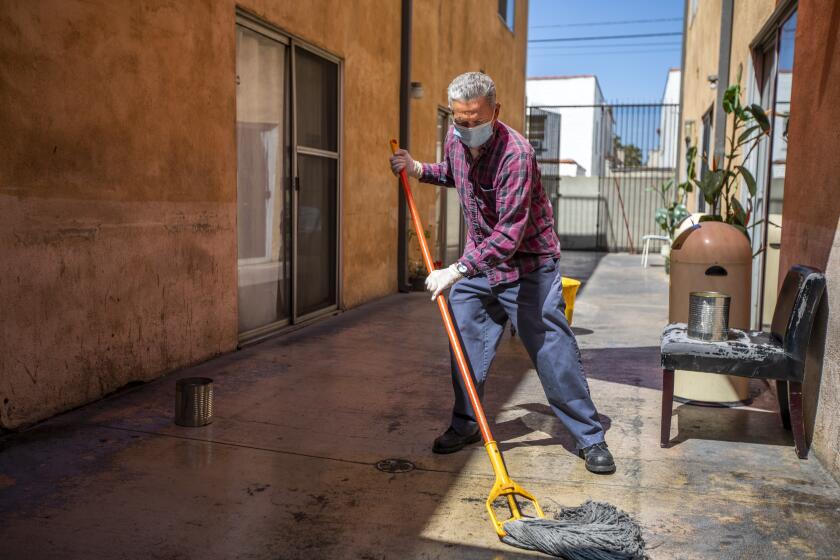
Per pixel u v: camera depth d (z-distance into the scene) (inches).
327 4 254.2
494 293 121.2
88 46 145.9
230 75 196.4
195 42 180.4
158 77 167.0
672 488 114.0
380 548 93.7
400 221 337.7
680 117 558.9
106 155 152.3
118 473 116.6
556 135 698.8
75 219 145.0
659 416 151.6
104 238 153.2
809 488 114.2
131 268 161.9
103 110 150.8
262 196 221.3
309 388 169.3
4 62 127.1
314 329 243.1
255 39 213.3
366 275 304.2
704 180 222.7
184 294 181.5
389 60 316.5
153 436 134.1
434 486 113.7
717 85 312.8
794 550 94.3
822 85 137.2
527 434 139.4
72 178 143.6
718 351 128.0
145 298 167.0
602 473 119.3
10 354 132.0
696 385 159.8
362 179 295.0
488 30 479.8
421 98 354.3
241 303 213.6
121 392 160.7
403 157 127.6
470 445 132.2
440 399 162.2
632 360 204.7
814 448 127.8
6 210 129.2
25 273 134.0
